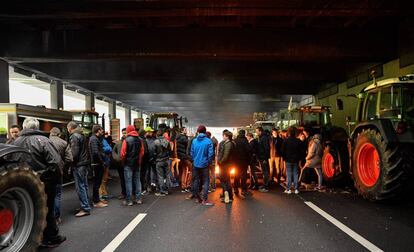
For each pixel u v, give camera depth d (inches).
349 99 731.4
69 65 761.0
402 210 284.2
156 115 719.7
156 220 256.8
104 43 524.1
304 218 258.2
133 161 315.9
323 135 463.5
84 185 276.7
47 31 530.9
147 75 746.2
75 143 272.5
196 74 729.0
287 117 601.0
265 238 208.1
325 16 426.9
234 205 311.0
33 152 190.7
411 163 283.1
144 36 520.1
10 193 156.1
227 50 515.8
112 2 399.5
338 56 516.7
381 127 294.7
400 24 503.5
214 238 209.2
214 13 411.8
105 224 246.1
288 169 376.2
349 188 410.3
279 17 470.9
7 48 537.3
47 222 197.2
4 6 411.5
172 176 435.5
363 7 398.0
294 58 533.6
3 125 410.0
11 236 155.3
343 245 193.8
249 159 371.9
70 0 399.2
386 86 319.6
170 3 392.2
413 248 188.2
